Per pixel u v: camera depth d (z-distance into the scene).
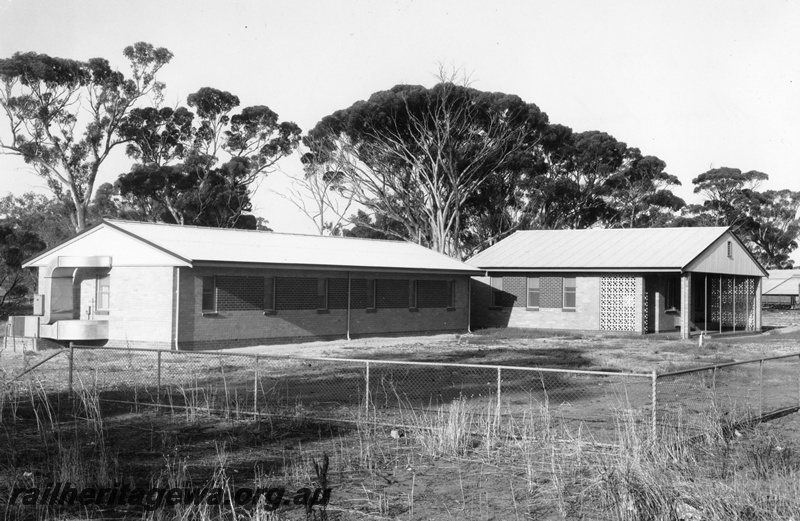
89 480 9.52
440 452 10.96
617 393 16.70
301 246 34.47
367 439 11.73
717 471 9.71
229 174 59.53
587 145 62.75
